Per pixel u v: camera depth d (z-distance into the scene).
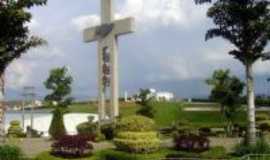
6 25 32.69
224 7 41.09
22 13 32.62
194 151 40.12
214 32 42.34
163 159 39.00
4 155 34.56
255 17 40.88
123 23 57.69
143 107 69.94
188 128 65.94
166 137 53.38
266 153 38.72
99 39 60.69
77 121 79.44
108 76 59.44
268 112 88.56
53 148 38.09
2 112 34.94
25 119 91.00
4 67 33.66
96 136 52.09
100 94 60.25
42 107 98.31
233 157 38.62
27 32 33.62
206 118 91.62
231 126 65.62
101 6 60.56
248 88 41.94
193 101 108.38
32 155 39.22
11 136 65.00
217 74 66.12
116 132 44.78
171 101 108.06
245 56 41.78
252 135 40.78
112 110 58.41
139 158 38.38
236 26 41.72
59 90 74.69
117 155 38.88
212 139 54.12
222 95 65.62
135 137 39.44
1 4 32.75
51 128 68.25
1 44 32.75
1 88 34.41
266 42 41.59
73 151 37.72
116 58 58.94
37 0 33.38
